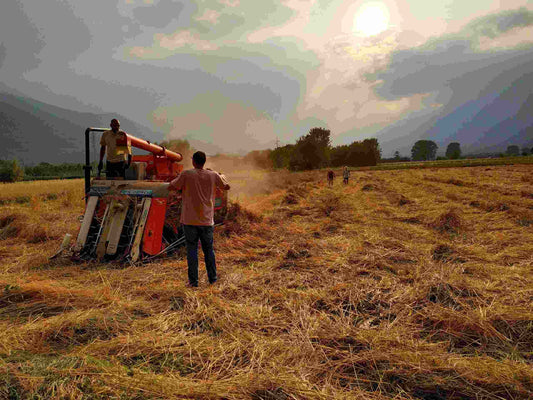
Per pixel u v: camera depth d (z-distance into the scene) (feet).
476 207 35.63
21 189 72.64
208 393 6.82
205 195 14.51
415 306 11.53
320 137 240.94
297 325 10.32
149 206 19.10
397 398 6.94
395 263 16.79
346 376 7.71
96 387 6.84
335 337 9.47
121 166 21.59
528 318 10.00
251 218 28.76
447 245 19.49
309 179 107.96
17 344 8.74
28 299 12.09
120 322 10.34
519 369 7.55
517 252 18.33
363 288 13.19
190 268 14.05
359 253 18.43
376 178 106.73
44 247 21.06
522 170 121.39
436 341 9.40
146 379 7.20
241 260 18.04
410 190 57.41
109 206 19.69
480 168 150.71
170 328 10.10
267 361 8.27
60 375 7.15
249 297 12.76
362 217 31.42
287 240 22.54
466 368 7.72
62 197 50.19
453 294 12.27
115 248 18.35
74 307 11.44
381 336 9.37
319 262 17.10
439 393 7.06
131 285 14.26
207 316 10.82
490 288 12.92
